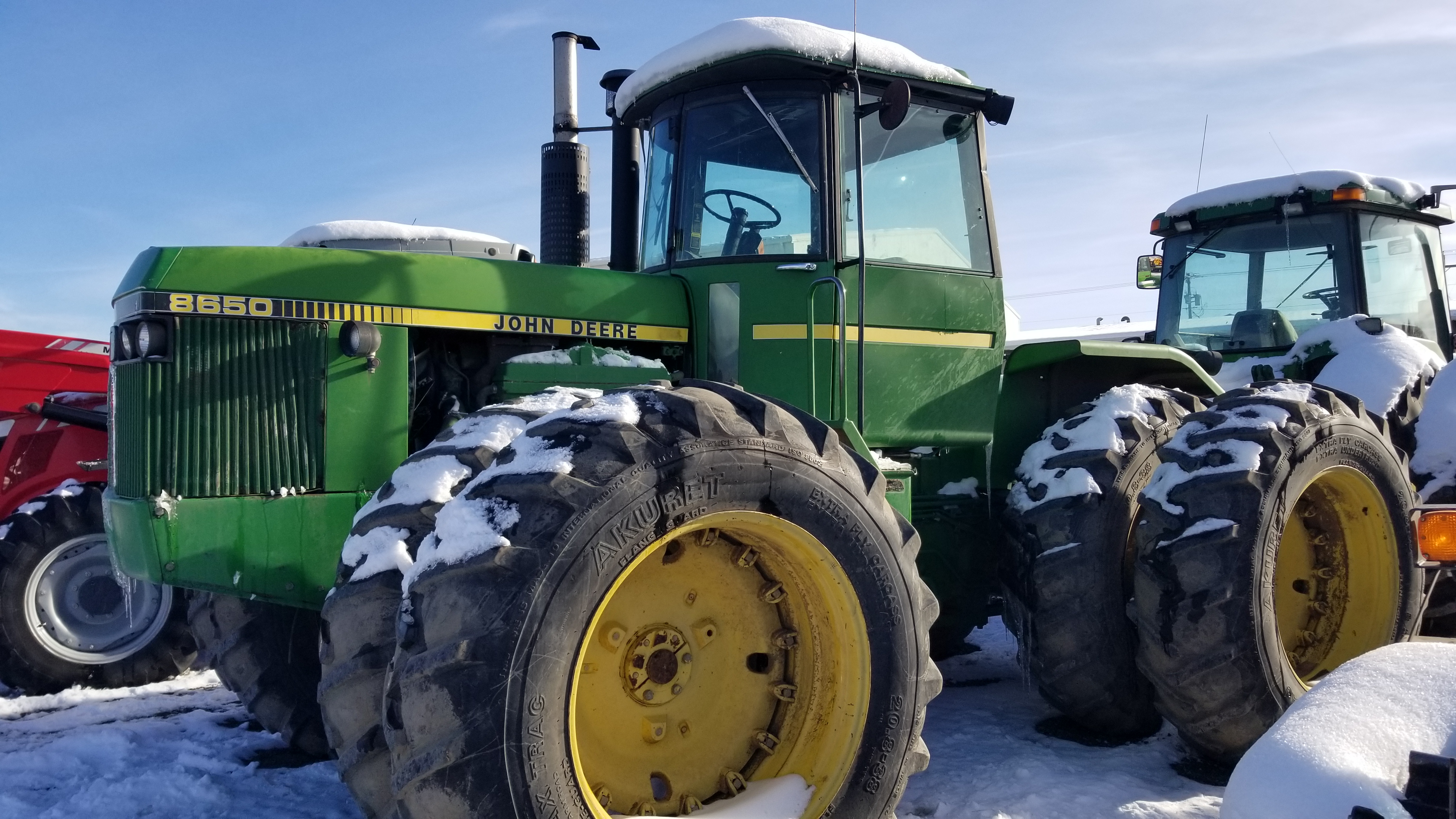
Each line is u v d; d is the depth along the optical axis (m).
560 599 2.15
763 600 2.66
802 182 3.76
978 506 4.36
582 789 2.20
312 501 3.16
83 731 4.28
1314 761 2.16
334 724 2.54
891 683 2.60
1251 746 3.20
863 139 3.85
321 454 3.20
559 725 2.15
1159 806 3.10
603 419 2.35
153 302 3.00
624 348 3.74
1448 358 6.78
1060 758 3.59
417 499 2.63
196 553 3.00
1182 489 3.44
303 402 3.19
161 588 5.19
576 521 2.19
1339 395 3.88
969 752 3.64
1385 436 4.14
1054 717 4.11
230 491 3.07
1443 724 2.22
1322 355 5.29
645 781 2.47
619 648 2.45
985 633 5.82
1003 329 4.20
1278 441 3.41
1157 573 3.40
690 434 2.38
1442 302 6.79
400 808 2.15
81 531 5.05
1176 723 3.47
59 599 5.00
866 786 2.55
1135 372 4.72
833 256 3.70
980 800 3.16
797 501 2.49
